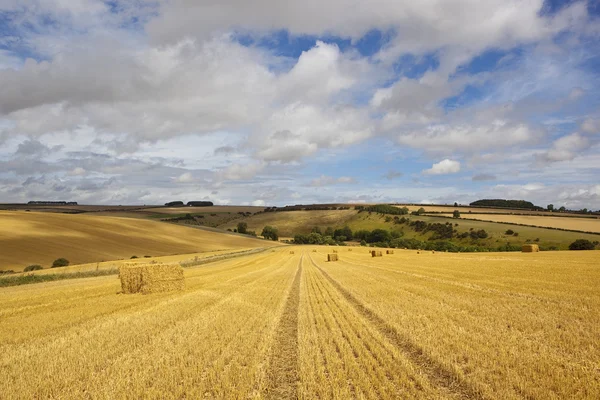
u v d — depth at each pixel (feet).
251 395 23.47
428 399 22.26
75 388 24.26
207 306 51.90
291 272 111.86
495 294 58.29
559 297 53.78
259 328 39.06
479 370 26.08
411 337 34.32
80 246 211.00
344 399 21.98
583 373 25.14
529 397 22.26
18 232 211.82
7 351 32.01
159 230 319.88
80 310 49.39
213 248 300.61
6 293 69.82
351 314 46.21
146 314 46.19
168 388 24.03
